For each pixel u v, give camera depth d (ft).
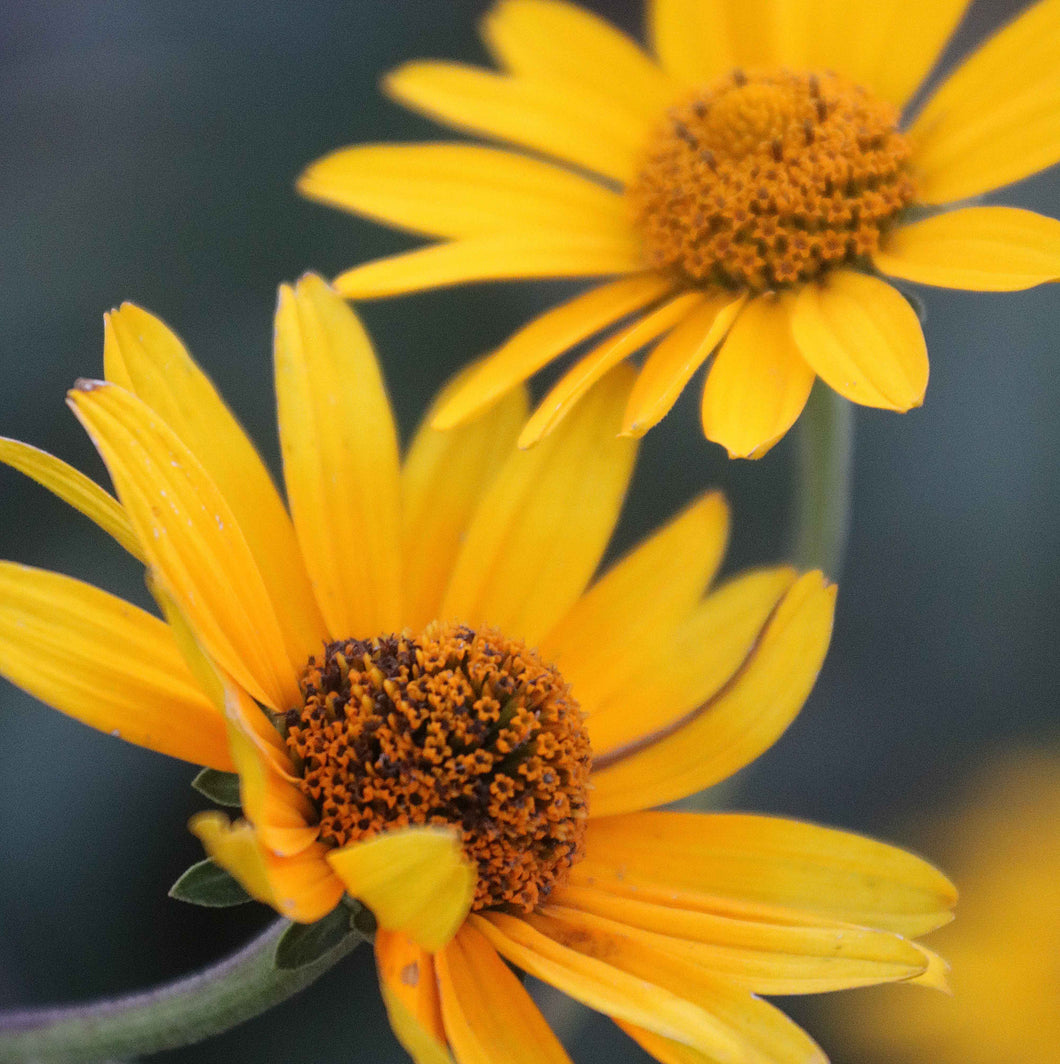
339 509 1.24
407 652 1.22
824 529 1.31
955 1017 1.41
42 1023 1.20
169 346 1.22
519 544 1.26
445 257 1.28
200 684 1.16
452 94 1.34
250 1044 1.40
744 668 1.25
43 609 1.19
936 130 1.30
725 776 1.24
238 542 1.20
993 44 1.30
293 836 1.19
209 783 1.20
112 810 1.41
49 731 1.42
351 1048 1.40
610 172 1.33
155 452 1.19
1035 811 1.45
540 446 1.27
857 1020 1.42
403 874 1.16
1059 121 1.29
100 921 1.41
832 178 1.29
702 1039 1.17
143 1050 1.20
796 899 1.23
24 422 1.46
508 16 1.36
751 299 1.29
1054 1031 1.41
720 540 1.27
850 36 1.33
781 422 1.24
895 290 1.27
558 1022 1.31
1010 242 1.27
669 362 1.27
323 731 1.20
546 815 1.21
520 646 1.23
